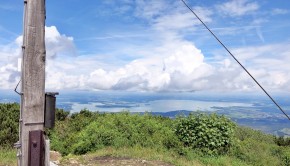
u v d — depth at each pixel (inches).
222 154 509.4
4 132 496.7
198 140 500.1
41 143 133.6
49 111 136.8
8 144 479.8
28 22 131.9
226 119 525.3
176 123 530.9
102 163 384.5
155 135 500.1
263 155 547.8
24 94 132.2
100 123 522.0
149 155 425.4
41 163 133.5
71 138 517.0
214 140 502.0
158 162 400.5
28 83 132.5
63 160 395.5
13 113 552.1
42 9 134.3
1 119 533.3
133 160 401.1
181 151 470.3
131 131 498.3
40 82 134.6
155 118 611.8
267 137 751.1
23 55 132.8
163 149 468.4
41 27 134.2
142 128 514.3
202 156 482.9
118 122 518.0
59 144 511.5
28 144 133.0
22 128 132.9
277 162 541.0
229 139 519.2
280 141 725.3
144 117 566.3
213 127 511.5
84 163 382.0
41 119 135.3
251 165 483.8
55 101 139.0
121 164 381.7
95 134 478.3
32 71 133.0
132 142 476.4
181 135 514.3
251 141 613.9
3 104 577.6
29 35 132.1
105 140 474.0
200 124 509.7
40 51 134.1
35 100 133.8
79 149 468.8
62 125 627.5
